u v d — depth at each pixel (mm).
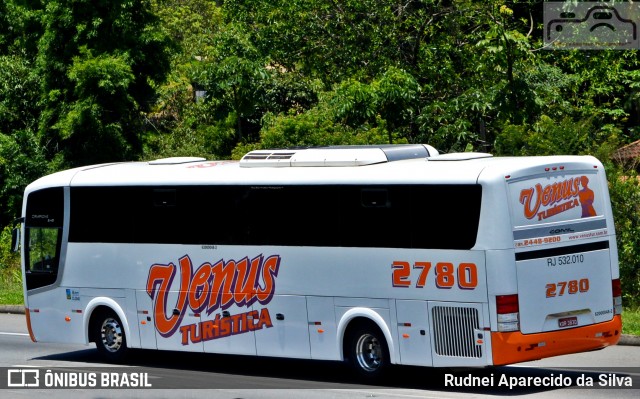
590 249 20203
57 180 26234
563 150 31500
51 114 47531
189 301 23703
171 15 73562
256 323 22531
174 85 55969
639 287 30203
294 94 46219
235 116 45156
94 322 25719
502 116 36188
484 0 43000
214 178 23234
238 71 43500
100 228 25344
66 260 25969
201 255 23500
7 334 31344
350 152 21688
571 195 20031
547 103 38844
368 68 44188
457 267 19516
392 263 20422
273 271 22234
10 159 48156
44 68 47281
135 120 48188
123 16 46562
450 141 37812
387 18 44625
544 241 19531
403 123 39062
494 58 36812
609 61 45031
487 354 19125
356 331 21172
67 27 46656
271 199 22312
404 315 20281
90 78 45125
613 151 31453
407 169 20406
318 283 21516
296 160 22312
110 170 25594
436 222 19828
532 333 19219
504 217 19094
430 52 43281
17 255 44688
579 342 19875
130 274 24750
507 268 19016
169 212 24094
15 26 52500
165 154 48375
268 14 47938
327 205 21422
